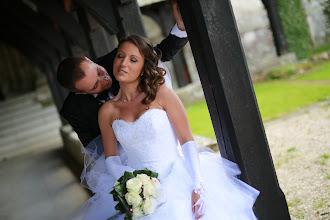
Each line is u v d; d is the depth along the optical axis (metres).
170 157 2.06
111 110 2.13
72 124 2.59
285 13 12.72
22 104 13.88
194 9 1.93
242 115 2.02
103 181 2.32
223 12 1.95
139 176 1.91
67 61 2.11
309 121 5.84
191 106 10.78
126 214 1.94
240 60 1.99
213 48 1.94
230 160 2.15
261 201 2.09
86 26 5.14
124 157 2.40
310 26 14.62
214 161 2.13
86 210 2.38
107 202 2.28
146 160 2.05
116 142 2.24
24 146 12.20
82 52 8.09
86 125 2.57
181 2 2.01
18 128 12.77
